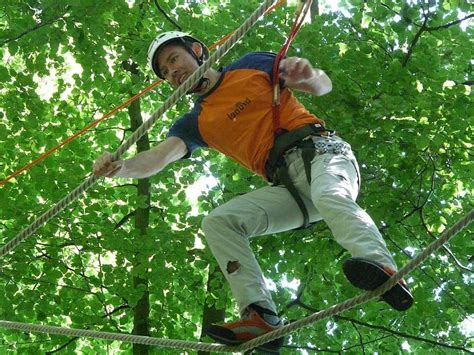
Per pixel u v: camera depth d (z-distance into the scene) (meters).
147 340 4.82
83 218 9.94
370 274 3.58
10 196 9.97
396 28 9.34
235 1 10.07
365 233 3.78
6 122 10.55
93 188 9.92
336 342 9.77
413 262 3.51
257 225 4.33
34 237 9.89
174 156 4.74
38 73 10.05
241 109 4.50
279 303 9.43
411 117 9.30
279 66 4.48
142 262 9.62
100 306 9.95
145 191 10.42
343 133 9.17
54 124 10.93
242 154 4.54
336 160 4.18
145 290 9.75
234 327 4.13
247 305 4.13
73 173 10.01
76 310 9.78
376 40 9.84
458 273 9.57
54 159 10.15
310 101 9.44
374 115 8.69
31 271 9.84
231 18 9.94
